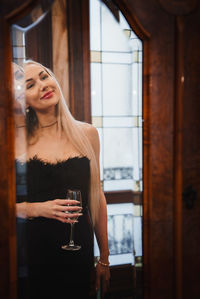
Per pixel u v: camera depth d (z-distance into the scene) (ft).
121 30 3.34
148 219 3.07
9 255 2.70
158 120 2.95
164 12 2.85
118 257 3.59
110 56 3.42
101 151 3.54
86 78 3.45
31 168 3.45
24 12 2.66
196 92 2.97
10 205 2.69
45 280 3.49
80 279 3.64
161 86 2.92
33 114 3.44
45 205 3.51
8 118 2.64
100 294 3.63
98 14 3.35
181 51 2.88
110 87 3.46
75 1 3.31
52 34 3.33
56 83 3.44
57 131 3.52
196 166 3.04
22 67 3.30
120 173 3.53
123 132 3.50
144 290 3.14
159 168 3.01
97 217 3.60
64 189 3.53
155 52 2.87
